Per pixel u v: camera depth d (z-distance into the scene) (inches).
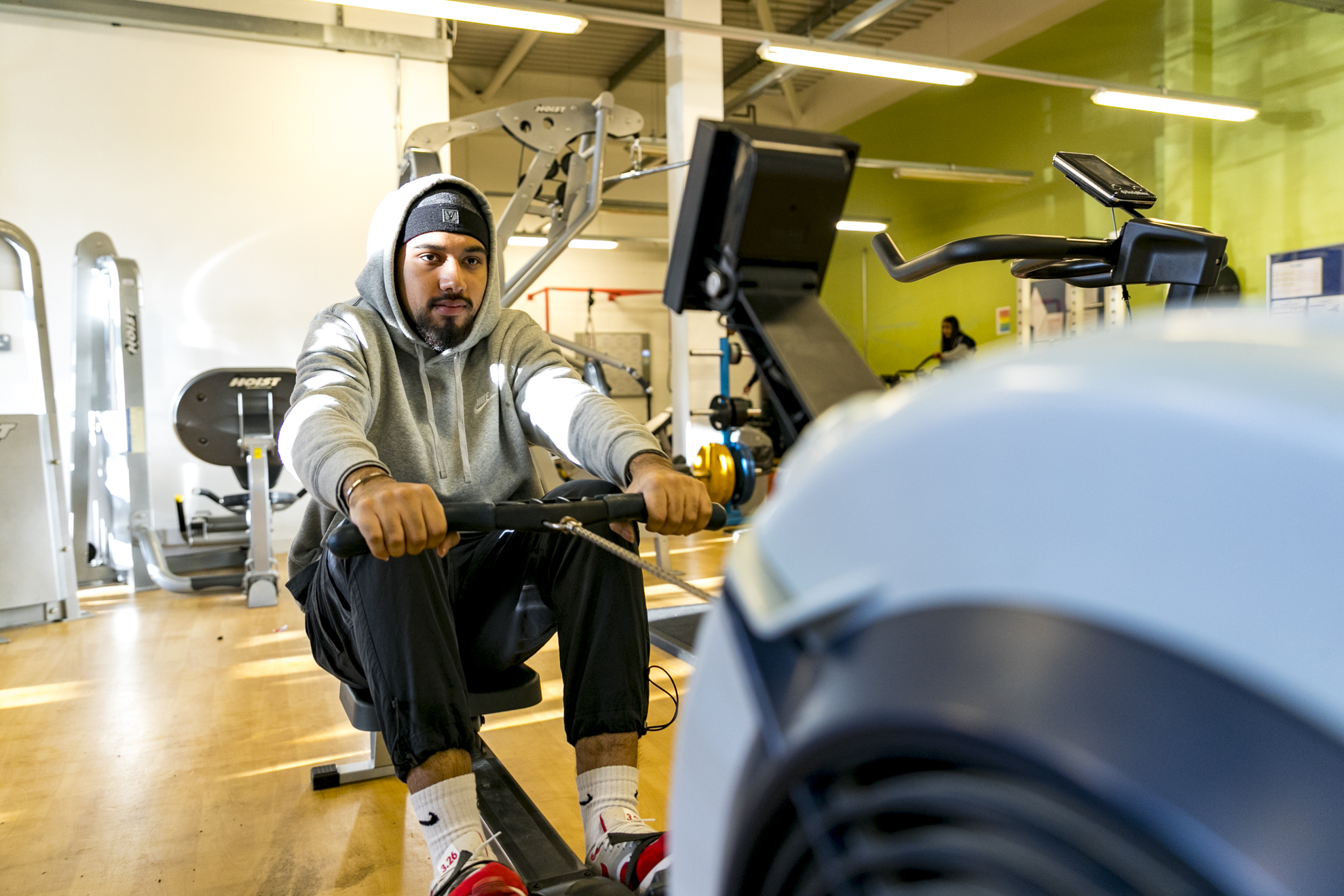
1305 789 6.9
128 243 221.1
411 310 53.4
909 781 9.4
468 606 49.6
